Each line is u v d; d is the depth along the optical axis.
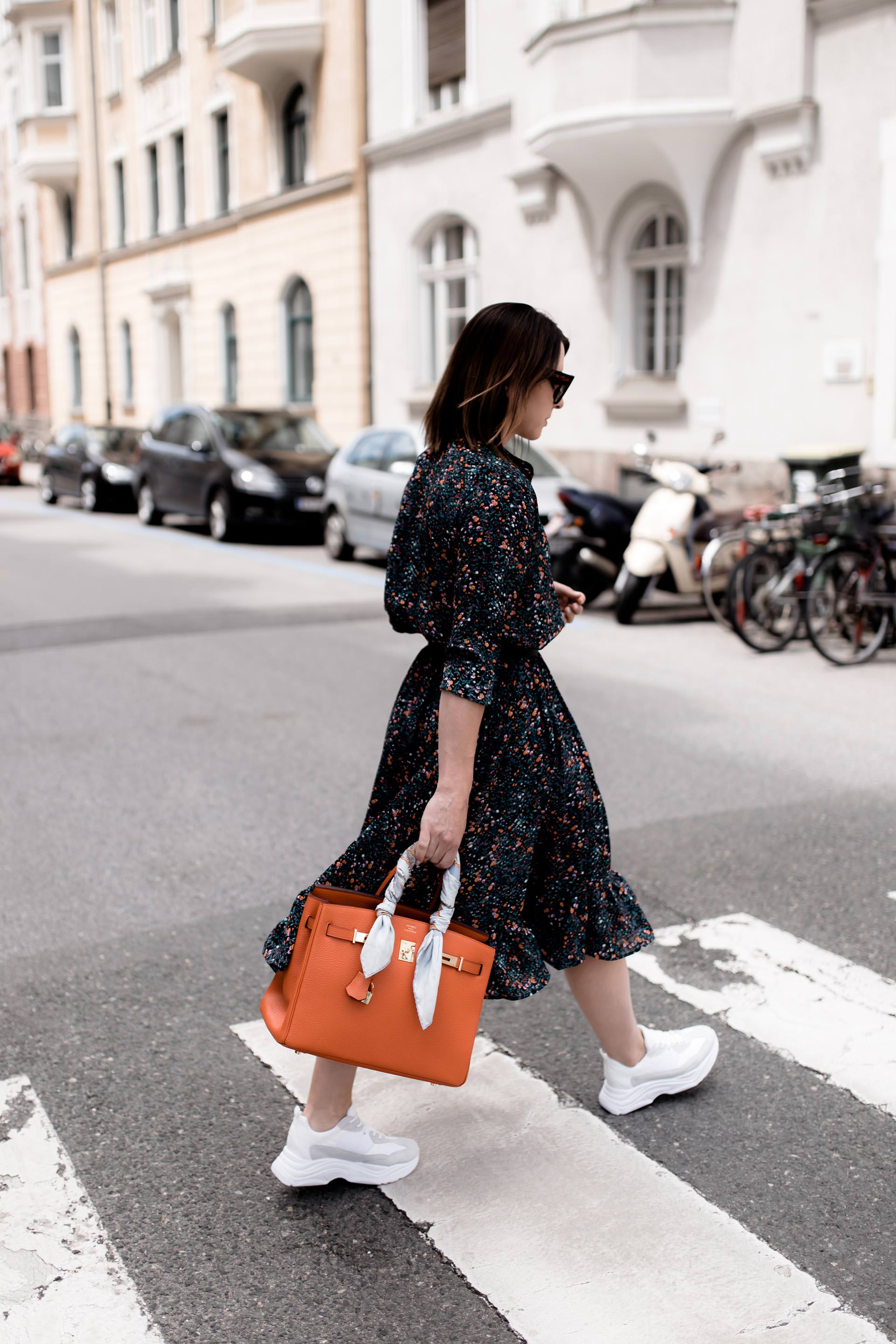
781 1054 3.17
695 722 6.61
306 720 6.78
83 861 4.63
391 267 19.05
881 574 8.20
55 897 4.29
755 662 8.34
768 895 4.20
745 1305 2.25
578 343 15.25
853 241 11.48
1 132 37.69
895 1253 2.40
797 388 12.25
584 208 14.84
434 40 17.67
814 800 5.23
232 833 4.92
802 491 9.91
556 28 13.19
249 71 21.05
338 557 14.03
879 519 8.27
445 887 2.28
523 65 15.45
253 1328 2.22
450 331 18.28
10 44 35.56
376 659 8.49
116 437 21.48
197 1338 2.20
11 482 28.66
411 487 2.34
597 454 15.02
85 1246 2.45
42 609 10.64
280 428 16.77
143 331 29.41
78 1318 2.24
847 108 11.40
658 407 13.94
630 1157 2.73
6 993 3.57
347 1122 2.62
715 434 9.77
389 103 18.53
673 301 14.11
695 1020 3.35
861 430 11.62
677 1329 2.19
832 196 11.66
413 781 2.35
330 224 20.20
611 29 12.72
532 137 13.95
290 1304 2.28
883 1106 2.93
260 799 5.36
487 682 2.20
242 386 24.23
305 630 9.61
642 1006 3.43
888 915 4.03
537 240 15.84
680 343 14.11
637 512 10.26
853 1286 2.30
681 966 3.67
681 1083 2.94
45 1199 2.61
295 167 21.83
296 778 5.68
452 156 17.28
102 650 8.84
